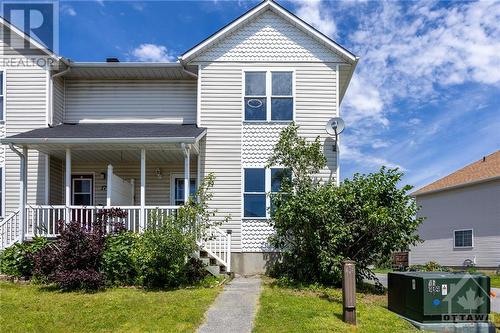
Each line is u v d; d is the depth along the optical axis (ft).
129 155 46.98
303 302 29.71
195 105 50.85
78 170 50.57
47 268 34.71
